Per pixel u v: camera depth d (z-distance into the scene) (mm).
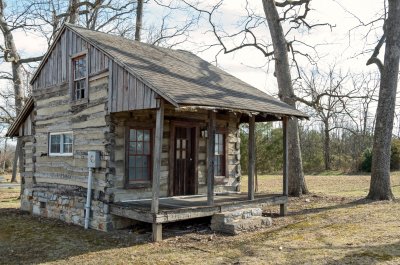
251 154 10984
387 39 14594
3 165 47625
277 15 16812
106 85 10242
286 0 17219
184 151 11992
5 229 10586
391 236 8242
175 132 11719
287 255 7168
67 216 11500
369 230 9016
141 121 10758
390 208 12352
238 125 14062
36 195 13102
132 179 10586
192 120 12086
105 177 10070
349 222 10203
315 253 7199
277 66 16828
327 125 37906
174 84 9336
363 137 37562
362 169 34938
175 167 11633
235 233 9242
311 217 11352
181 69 11664
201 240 8680
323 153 40438
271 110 10977
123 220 10227
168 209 8906
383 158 14625
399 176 27844
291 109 12695
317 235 8781
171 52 14125
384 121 14641
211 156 9602
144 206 9406
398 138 37281
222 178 13180
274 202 11531
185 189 11922
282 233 9195
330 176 31766
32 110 13695
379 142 14703
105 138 10148
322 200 15203
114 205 9734
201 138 12469
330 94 16844
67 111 11773
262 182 25500
